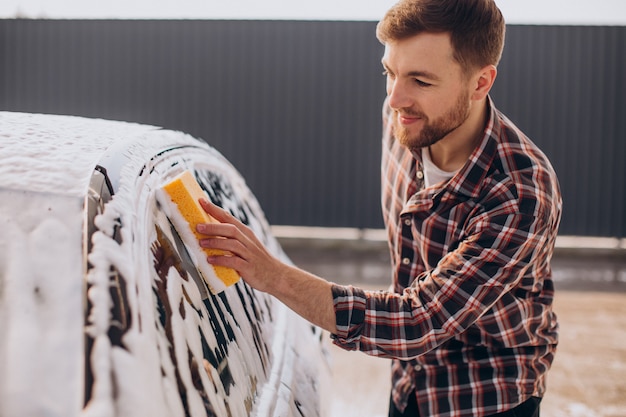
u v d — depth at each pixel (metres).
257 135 8.45
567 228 8.33
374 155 8.36
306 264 7.57
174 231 1.12
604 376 4.25
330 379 1.95
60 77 8.64
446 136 1.54
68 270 0.86
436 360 1.62
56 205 0.92
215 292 1.17
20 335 0.80
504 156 1.50
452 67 1.37
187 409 0.86
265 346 1.45
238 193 1.97
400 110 1.41
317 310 1.29
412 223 1.63
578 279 7.12
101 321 0.80
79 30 8.56
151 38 8.48
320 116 8.37
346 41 8.26
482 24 1.36
